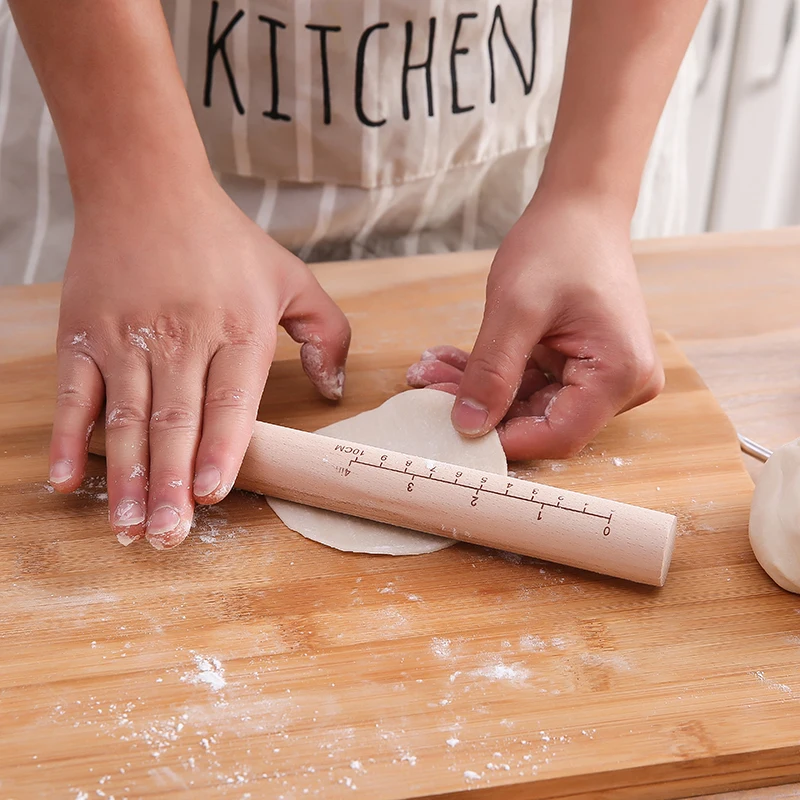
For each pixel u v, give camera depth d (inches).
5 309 45.3
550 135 54.9
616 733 25.5
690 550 32.0
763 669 27.5
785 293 48.2
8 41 50.5
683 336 45.1
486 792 24.2
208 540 32.1
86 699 26.3
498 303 35.4
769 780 25.9
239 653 27.8
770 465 32.0
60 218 54.7
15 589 29.9
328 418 38.3
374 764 24.6
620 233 37.7
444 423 35.8
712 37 74.8
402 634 28.5
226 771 24.4
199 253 34.9
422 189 53.4
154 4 34.8
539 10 49.4
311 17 45.4
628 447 36.7
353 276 48.8
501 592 30.2
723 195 84.8
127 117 34.2
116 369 33.0
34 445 36.5
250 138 49.4
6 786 23.9
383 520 32.4
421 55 47.8
